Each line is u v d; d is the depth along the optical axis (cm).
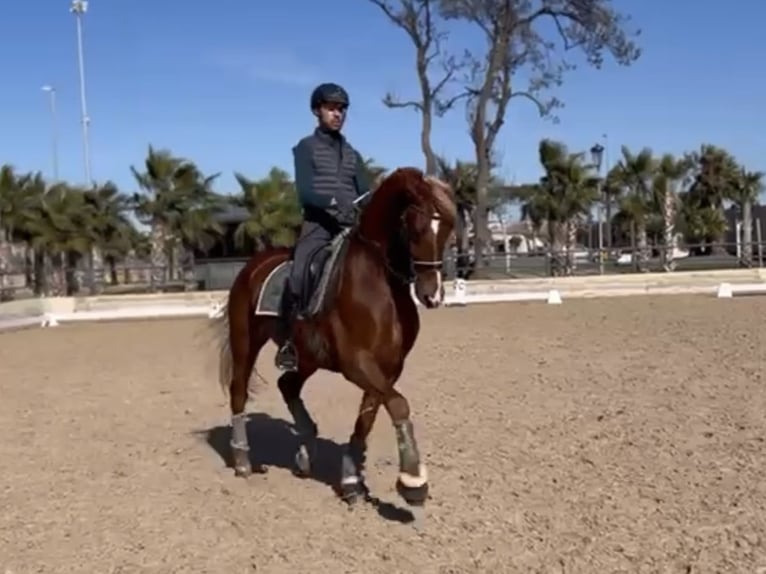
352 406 994
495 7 3331
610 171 4634
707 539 520
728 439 752
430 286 540
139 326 2141
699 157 5288
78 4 4641
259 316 682
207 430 904
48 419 984
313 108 633
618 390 1008
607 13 3356
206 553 538
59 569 519
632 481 645
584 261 4412
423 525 570
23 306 2306
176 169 3612
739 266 3384
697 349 1312
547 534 544
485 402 977
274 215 3566
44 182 3559
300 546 543
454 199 558
